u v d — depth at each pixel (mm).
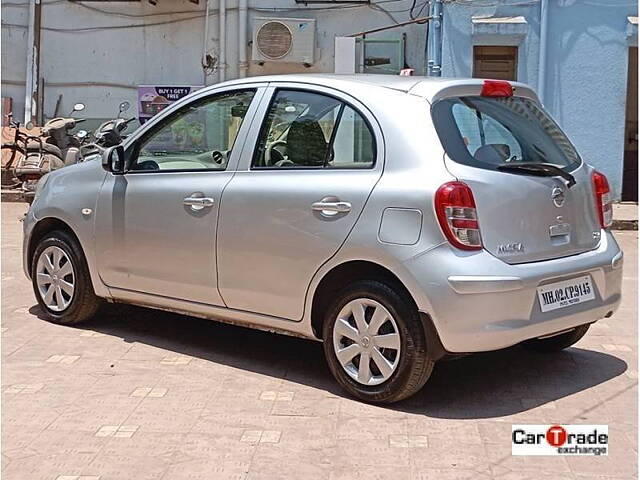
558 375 5078
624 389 4812
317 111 4785
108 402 4551
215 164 5203
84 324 6102
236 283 4953
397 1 13648
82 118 14648
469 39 12625
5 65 14852
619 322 6383
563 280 4508
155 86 14336
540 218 4449
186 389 4758
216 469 3730
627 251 10039
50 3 14594
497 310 4148
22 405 4504
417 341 4266
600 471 3736
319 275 4574
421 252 4188
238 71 14109
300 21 13641
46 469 3738
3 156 14289
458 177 4207
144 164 5559
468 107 4586
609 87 12508
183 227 5191
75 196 5859
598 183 5000
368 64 13781
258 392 4707
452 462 3809
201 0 14109
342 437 4078
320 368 5152
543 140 4867
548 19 12445
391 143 4422
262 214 4789
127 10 14398
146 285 5477
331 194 4523
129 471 3713
